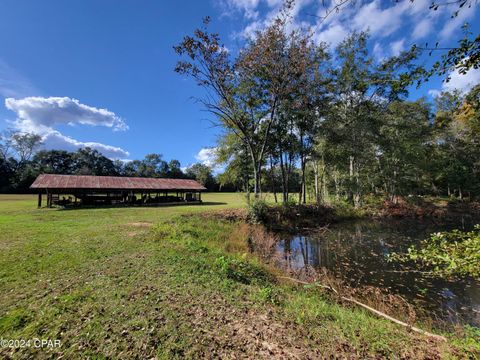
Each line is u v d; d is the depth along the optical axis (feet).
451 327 16.17
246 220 49.24
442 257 13.25
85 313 12.43
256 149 65.21
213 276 18.47
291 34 43.01
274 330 11.76
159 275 17.88
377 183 92.79
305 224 54.65
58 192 80.59
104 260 21.11
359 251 36.99
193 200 106.93
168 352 9.83
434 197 106.22
